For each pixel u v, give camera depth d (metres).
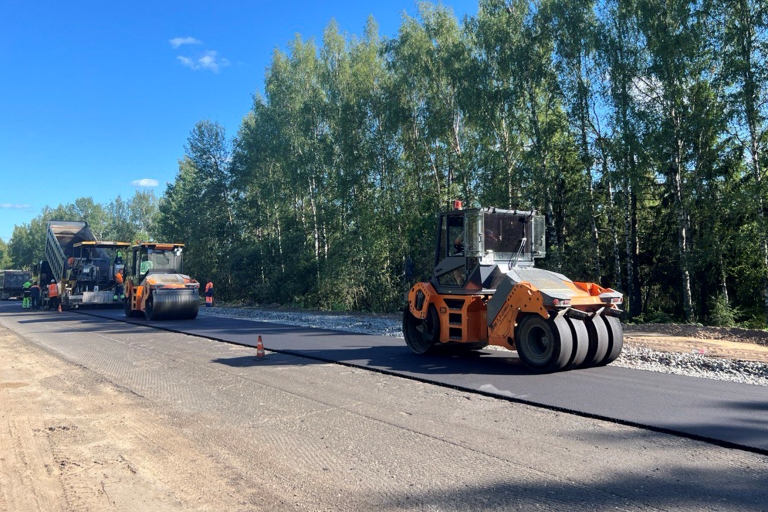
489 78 24.67
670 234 24.06
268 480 4.48
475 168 24.97
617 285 22.69
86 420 6.38
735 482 4.25
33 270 34.00
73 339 14.47
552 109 23.45
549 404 6.61
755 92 17.98
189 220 42.19
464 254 10.02
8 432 5.93
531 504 3.92
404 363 9.69
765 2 17.86
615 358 9.30
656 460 4.76
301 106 33.19
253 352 11.38
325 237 32.03
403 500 4.04
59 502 4.09
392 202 28.53
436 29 27.03
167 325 17.59
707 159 20.11
